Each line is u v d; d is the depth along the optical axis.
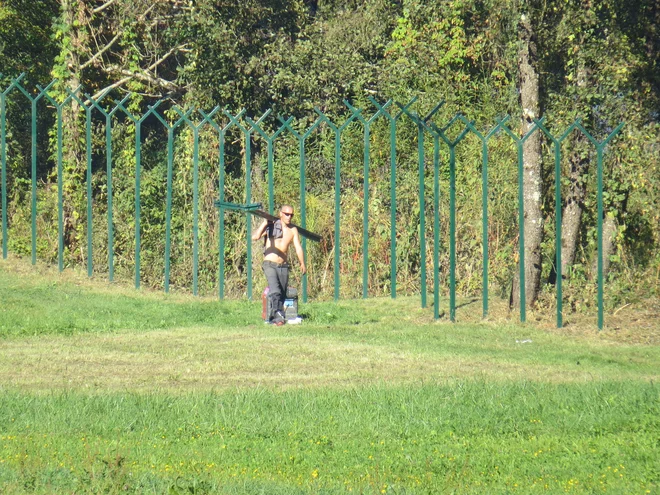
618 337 52.84
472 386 37.06
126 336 47.66
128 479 23.67
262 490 23.20
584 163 64.12
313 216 70.62
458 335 50.88
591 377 40.91
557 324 54.75
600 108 65.56
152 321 51.72
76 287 58.41
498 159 71.69
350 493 23.50
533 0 58.31
